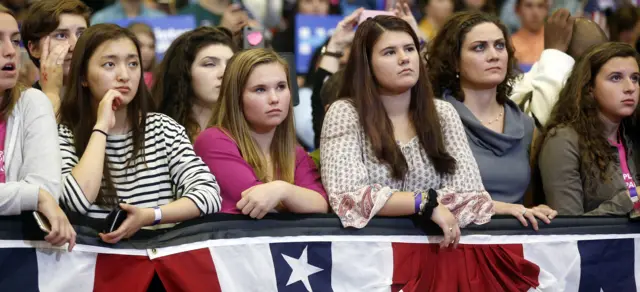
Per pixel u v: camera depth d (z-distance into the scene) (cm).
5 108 599
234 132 673
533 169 818
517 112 814
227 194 654
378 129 691
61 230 546
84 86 644
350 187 657
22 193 549
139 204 630
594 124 793
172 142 646
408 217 662
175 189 639
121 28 650
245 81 671
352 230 647
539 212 709
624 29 1264
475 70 786
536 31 1284
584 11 1482
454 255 672
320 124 930
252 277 612
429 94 716
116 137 639
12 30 591
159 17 1165
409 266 657
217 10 1358
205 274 598
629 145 819
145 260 582
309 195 650
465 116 781
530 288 691
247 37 887
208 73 786
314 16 1299
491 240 686
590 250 718
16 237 551
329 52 951
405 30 710
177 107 790
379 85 713
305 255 632
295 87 805
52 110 614
